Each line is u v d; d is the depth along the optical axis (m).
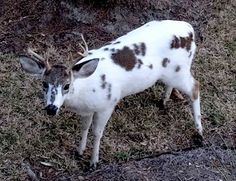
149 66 5.80
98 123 5.70
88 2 7.55
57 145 6.06
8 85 6.66
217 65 7.27
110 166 5.79
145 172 5.70
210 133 6.40
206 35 7.72
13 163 5.78
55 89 5.00
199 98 6.32
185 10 7.92
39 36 7.37
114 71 5.60
